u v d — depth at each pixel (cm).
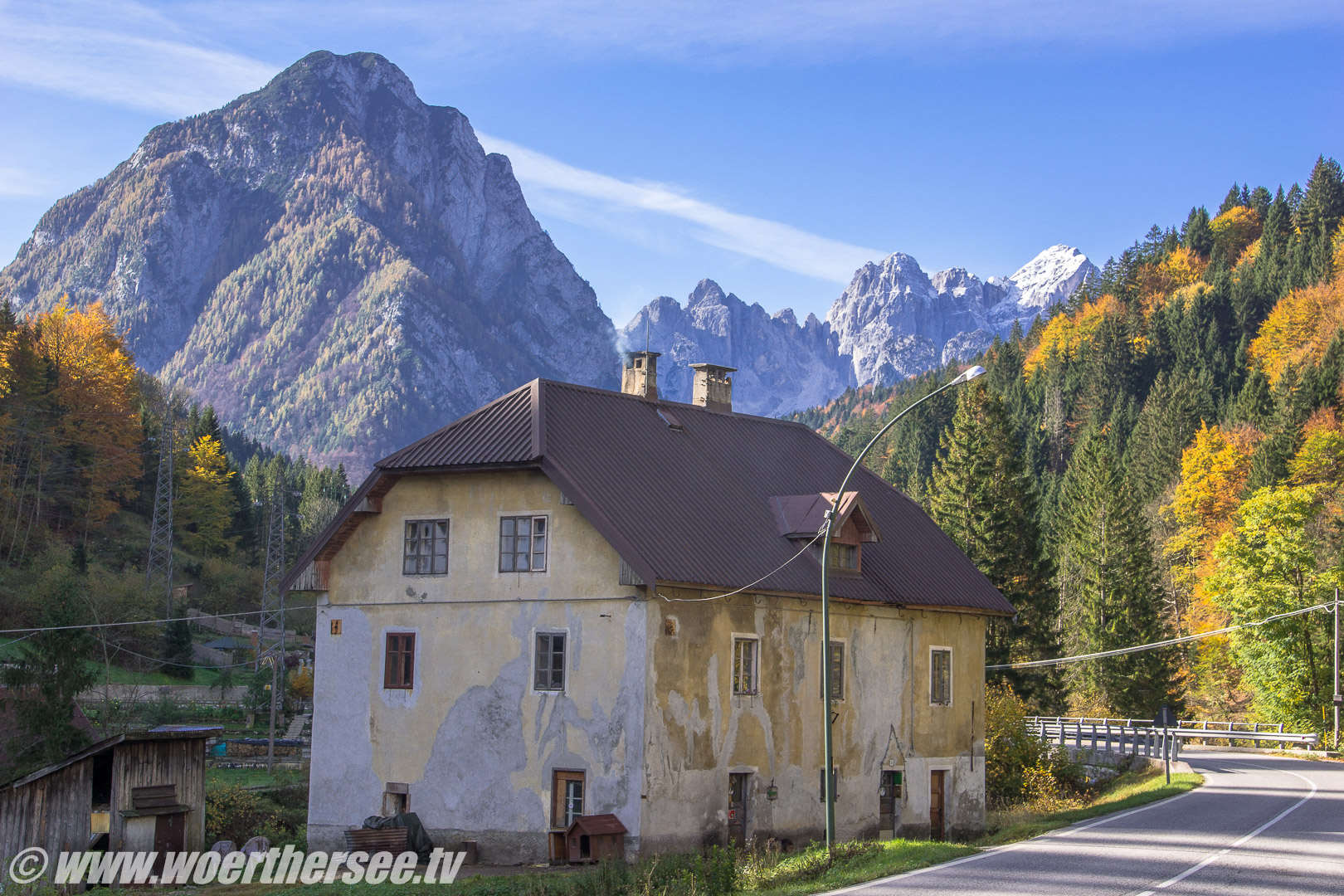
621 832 2677
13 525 9512
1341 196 18538
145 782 2877
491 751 2889
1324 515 7988
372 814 3011
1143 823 2922
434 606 3020
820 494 3297
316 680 3136
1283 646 6712
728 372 3884
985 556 6353
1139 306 17325
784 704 3055
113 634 8188
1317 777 4341
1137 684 7531
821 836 3109
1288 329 13812
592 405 3231
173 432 12219
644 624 2739
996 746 4438
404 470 3041
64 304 13162
